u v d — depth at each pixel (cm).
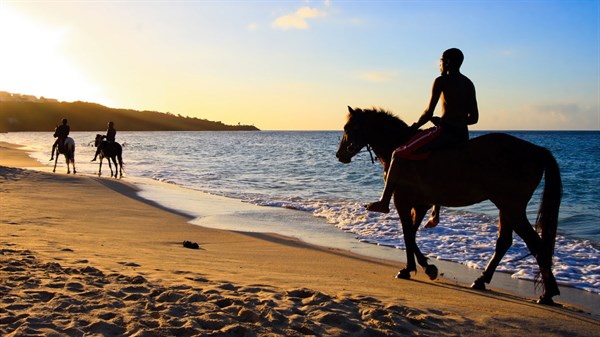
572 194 2045
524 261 941
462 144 678
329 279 709
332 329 446
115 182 2175
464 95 688
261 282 635
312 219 1432
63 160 3988
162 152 5991
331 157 4703
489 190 656
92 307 461
